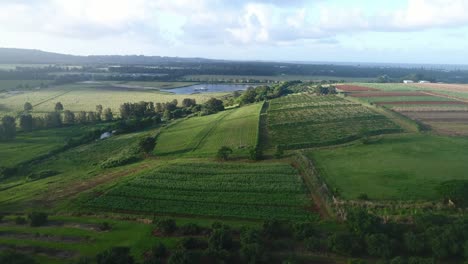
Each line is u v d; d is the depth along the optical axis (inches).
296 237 1435.8
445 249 1256.8
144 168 2659.9
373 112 4259.4
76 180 2534.5
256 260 1259.2
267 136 3361.2
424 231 1386.6
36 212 1756.9
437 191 1772.9
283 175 2294.5
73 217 1807.3
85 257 1305.4
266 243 1400.1
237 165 2532.0
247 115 4335.6
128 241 1497.3
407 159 2486.5
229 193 2052.2
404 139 3019.2
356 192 1958.7
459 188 1669.5
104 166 2874.0
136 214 1860.2
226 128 3762.3
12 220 1802.4
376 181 2105.1
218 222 1562.5
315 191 2037.4
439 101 4842.5
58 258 1376.7
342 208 1744.6
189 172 2427.4
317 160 2554.1
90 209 1945.1
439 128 3435.0
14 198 2229.3
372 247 1300.4
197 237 1487.5
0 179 2743.6
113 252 1273.4
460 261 1256.8
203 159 2778.1
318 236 1464.1
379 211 1710.1
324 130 3457.2
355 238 1343.5
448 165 2336.4
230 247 1354.6
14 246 1473.9
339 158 2578.7
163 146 3363.7
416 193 1902.1
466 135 3132.4
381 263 1220.5
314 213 1772.9
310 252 1359.5
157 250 1333.7
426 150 2687.0
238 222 1706.4
